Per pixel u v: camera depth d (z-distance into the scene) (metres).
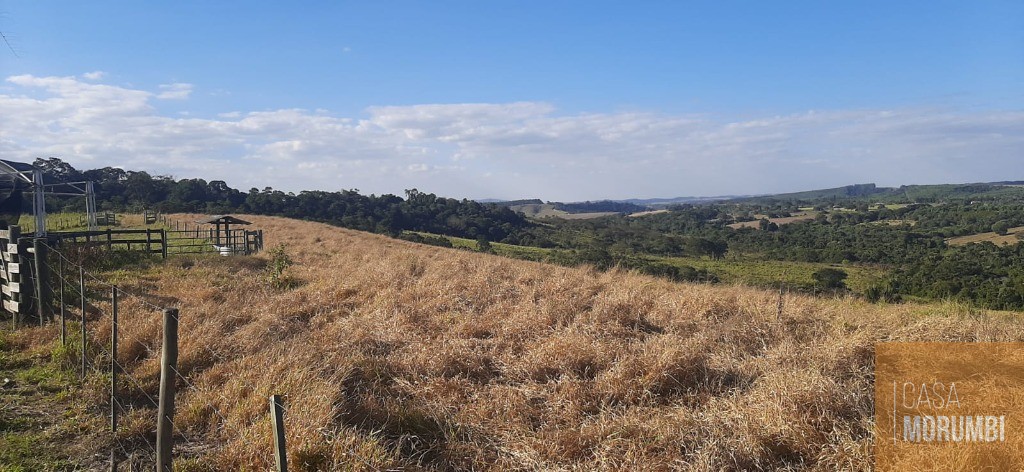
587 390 5.58
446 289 10.27
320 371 5.63
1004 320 8.43
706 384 5.79
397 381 5.85
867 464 4.01
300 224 43.16
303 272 14.14
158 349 6.44
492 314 8.67
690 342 6.91
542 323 7.95
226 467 4.16
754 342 7.30
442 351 6.50
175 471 4.19
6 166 20.73
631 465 4.23
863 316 8.68
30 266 7.86
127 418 5.02
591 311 8.55
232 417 4.76
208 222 21.92
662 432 4.59
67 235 13.82
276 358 5.99
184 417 4.98
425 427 4.96
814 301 10.48
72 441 4.74
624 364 5.93
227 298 9.43
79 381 5.88
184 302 8.87
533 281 11.59
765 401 4.91
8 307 8.12
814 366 5.57
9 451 4.47
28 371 6.19
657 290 11.18
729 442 4.43
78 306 8.22
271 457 4.04
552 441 4.65
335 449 4.09
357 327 7.76
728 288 12.55
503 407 5.29
